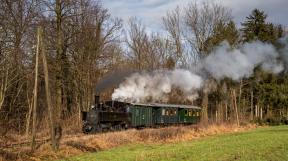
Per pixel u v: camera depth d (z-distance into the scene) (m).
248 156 21.47
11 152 21.88
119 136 30.94
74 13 40.19
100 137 29.48
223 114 61.97
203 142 30.03
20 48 33.88
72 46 42.81
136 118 41.09
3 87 34.28
